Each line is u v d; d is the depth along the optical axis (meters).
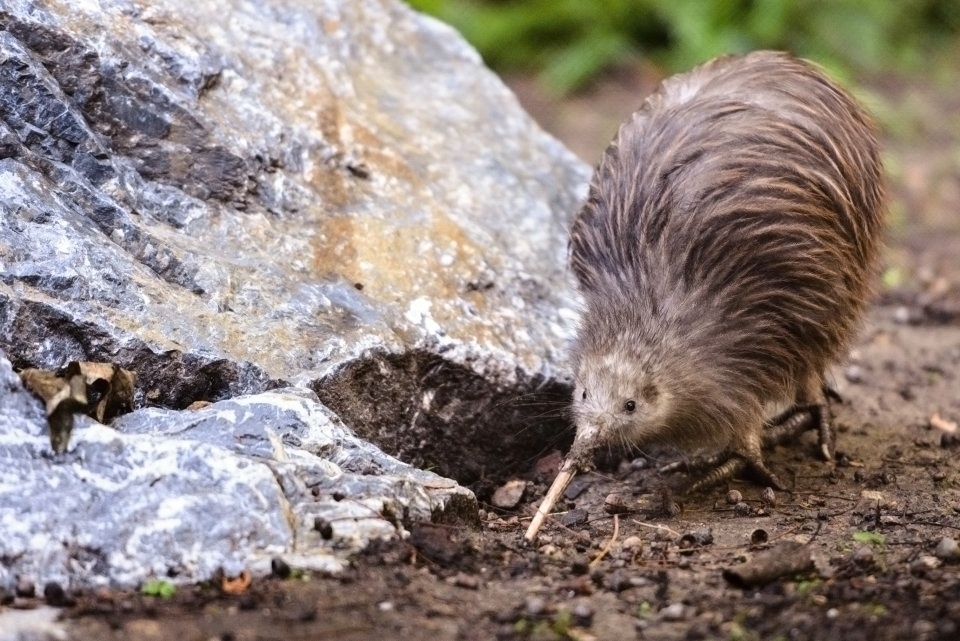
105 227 9.13
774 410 10.67
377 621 6.86
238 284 9.32
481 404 9.94
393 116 11.81
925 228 18.31
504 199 11.54
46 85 9.24
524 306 10.57
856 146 10.18
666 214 9.49
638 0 23.38
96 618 6.73
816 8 23.72
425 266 10.25
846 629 6.84
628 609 7.25
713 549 8.44
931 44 25.08
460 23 23.11
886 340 13.96
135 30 10.11
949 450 10.77
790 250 9.45
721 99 9.95
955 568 7.86
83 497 7.32
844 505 9.44
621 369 9.32
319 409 8.45
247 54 10.84
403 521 7.94
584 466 9.15
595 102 22.34
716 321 9.41
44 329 8.34
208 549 7.24
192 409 8.54
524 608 7.16
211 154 9.95
